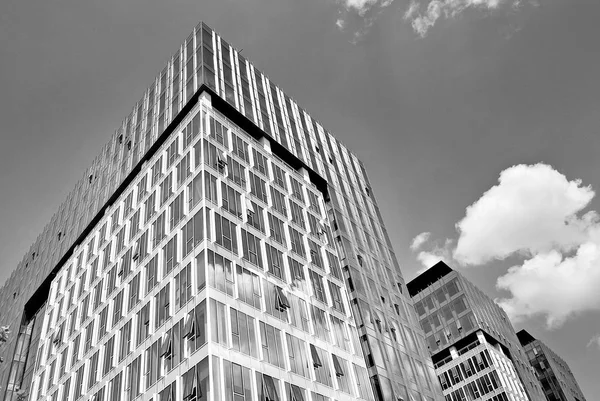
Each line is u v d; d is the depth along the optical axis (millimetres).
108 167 68875
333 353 44594
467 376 91812
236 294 39125
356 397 43188
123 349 43594
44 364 57031
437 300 103875
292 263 47938
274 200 52219
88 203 69125
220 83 58375
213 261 39531
